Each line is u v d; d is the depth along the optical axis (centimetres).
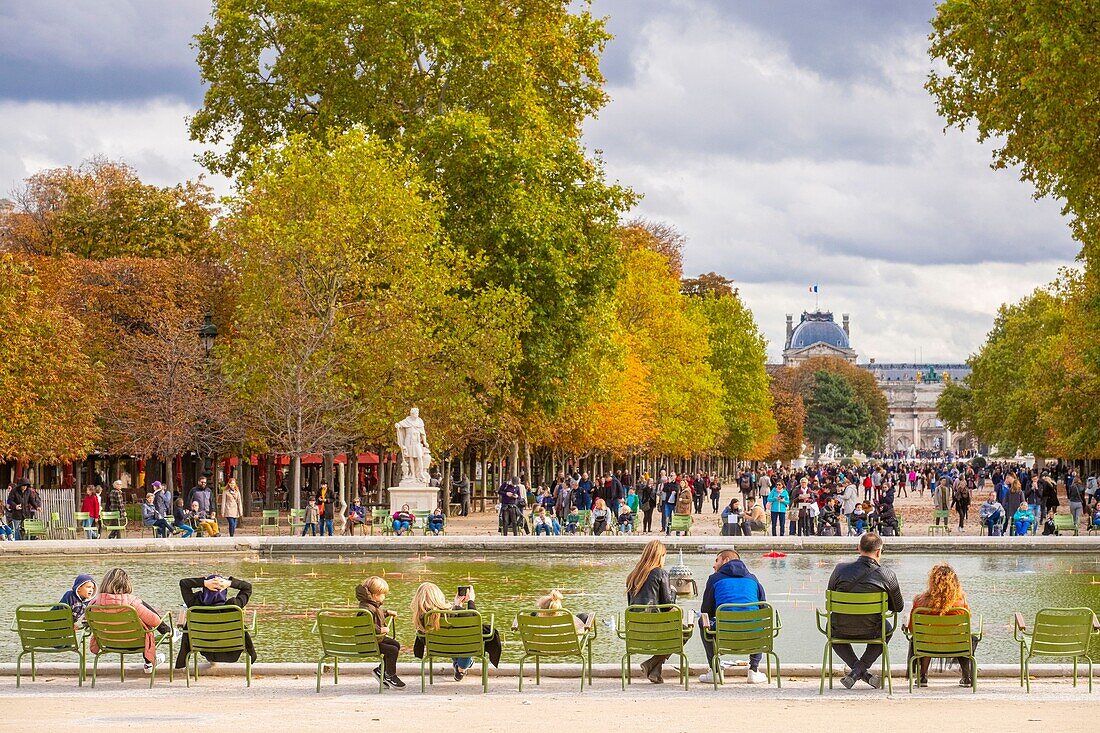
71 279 6525
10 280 5481
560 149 6009
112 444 6219
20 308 5547
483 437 6762
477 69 6019
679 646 1986
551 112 6400
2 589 3403
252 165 5638
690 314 10862
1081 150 3744
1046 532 5475
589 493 6175
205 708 1791
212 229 6506
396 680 1986
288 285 5331
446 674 2120
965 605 1955
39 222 7956
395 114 5975
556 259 5734
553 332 5866
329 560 4222
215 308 6612
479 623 1962
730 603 1994
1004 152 4319
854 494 6053
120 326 6419
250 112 6150
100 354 6275
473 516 6906
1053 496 5816
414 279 5300
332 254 5347
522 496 5384
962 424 15400
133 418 5962
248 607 3056
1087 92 3728
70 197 7694
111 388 6075
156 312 6400
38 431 5353
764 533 5428
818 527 5425
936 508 5750
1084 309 5581
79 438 5653
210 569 3916
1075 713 1741
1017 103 4047
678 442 10088
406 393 5388
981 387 12681
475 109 6088
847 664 2014
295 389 5278
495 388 5544
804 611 3052
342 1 5831
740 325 12600
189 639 2030
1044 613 1977
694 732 1561
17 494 5031
